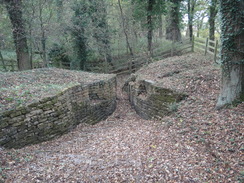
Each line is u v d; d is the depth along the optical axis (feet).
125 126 26.30
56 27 43.83
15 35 39.70
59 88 23.85
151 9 50.80
